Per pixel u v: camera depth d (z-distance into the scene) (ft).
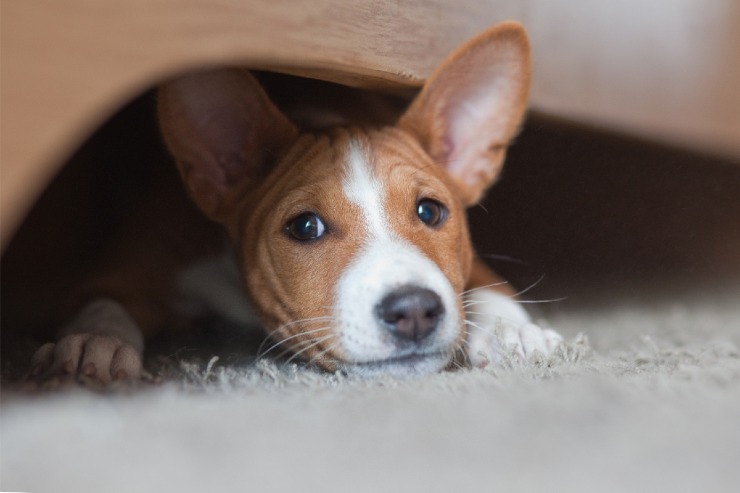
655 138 2.16
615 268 2.46
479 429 1.19
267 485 1.07
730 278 2.50
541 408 1.24
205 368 1.59
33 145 1.29
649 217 2.52
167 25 1.34
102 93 1.32
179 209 2.03
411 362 1.57
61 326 1.87
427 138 1.87
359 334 1.56
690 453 1.13
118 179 2.42
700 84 2.17
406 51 1.69
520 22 1.87
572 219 2.46
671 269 2.49
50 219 2.59
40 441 1.16
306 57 1.50
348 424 1.20
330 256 1.66
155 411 1.26
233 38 1.40
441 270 1.64
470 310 1.82
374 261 1.60
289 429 1.19
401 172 1.74
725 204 2.56
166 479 1.08
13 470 1.10
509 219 2.38
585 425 1.20
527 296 2.33
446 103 1.88
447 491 1.06
